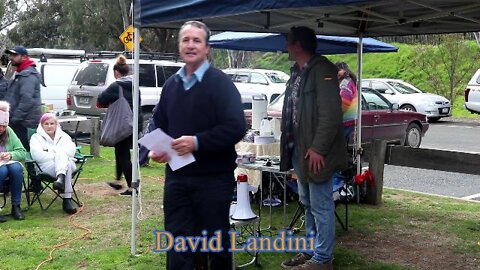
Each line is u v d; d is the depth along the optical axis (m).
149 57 12.93
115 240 5.35
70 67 13.98
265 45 7.95
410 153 6.56
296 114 4.18
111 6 30.00
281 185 5.96
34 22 36.41
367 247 5.19
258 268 4.58
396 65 26.42
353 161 6.98
